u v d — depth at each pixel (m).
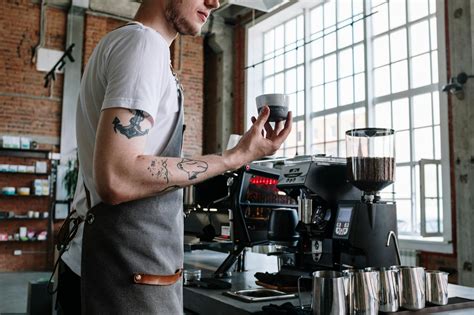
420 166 5.59
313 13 8.17
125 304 0.98
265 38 9.41
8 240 8.09
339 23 7.58
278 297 1.63
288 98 1.47
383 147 1.65
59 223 8.47
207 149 10.11
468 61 5.34
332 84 7.68
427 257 5.71
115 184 0.87
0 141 8.16
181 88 1.13
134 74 0.92
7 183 8.31
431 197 5.65
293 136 8.41
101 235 1.00
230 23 9.82
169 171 0.93
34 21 8.57
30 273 7.99
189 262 2.72
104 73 0.99
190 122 9.46
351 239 1.67
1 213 8.05
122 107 0.90
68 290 1.15
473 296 1.74
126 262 0.99
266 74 9.30
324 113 7.80
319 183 1.86
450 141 5.57
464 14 5.41
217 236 2.51
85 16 8.77
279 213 2.06
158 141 1.04
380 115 6.76
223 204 2.29
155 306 1.00
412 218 6.11
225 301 1.60
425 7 6.18
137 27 1.00
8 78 8.32
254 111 9.28
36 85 8.50
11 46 8.38
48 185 8.39
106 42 1.02
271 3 6.60
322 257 1.88
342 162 2.01
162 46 1.00
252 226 2.23
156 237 1.03
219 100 9.73
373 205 1.67
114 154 0.87
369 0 7.06
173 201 1.07
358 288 1.38
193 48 9.58
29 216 8.23
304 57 8.21
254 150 1.08
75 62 8.66
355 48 7.25
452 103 5.50
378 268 1.49
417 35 6.27
